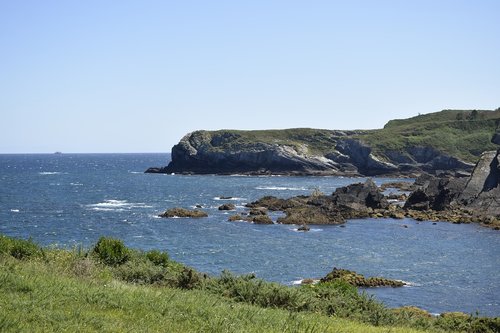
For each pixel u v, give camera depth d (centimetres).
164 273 2239
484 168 11169
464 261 5228
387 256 5459
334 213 8744
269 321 1447
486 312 3447
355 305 2170
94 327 1105
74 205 10012
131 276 2173
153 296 1517
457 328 2214
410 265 5009
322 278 4275
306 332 1348
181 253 5466
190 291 1939
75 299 1324
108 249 2531
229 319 1359
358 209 9281
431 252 5716
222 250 5656
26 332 974
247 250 5678
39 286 1395
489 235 7056
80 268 1945
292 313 1647
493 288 4125
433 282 4319
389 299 3747
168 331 1166
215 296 1864
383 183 16012
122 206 9975
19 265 1814
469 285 4222
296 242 6250
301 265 4941
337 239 6544
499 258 5388
